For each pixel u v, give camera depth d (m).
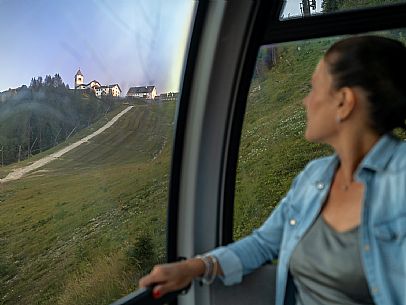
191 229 1.94
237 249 1.55
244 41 1.77
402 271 1.13
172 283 1.45
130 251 2.01
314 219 1.34
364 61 1.22
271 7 1.71
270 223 1.58
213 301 1.63
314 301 1.30
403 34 1.73
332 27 1.72
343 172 1.31
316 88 1.32
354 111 1.24
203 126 1.88
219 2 1.71
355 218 1.22
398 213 1.15
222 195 1.96
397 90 1.21
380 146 1.23
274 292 1.63
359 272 1.18
